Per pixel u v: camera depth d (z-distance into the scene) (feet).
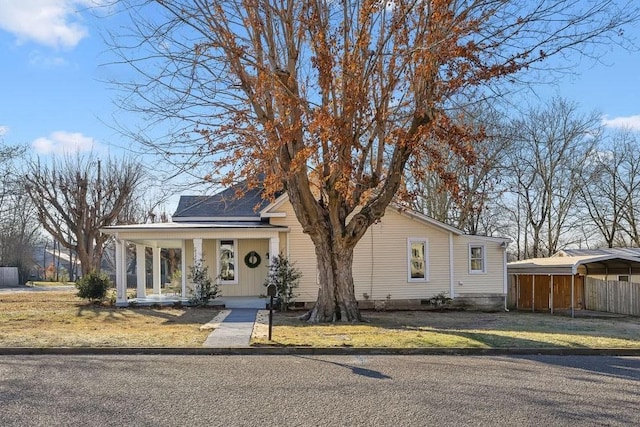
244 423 19.60
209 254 77.10
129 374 28.22
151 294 85.25
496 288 77.00
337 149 46.50
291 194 51.88
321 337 41.14
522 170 124.16
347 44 46.34
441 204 113.29
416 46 46.65
